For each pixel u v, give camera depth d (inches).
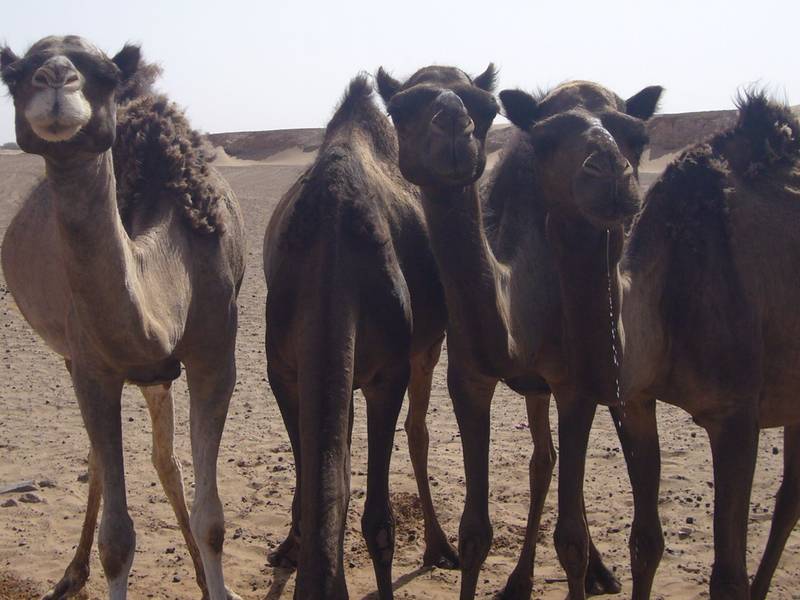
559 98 208.7
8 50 198.1
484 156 216.7
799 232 230.4
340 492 192.9
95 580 266.5
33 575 265.9
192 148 246.8
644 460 228.7
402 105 209.5
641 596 226.8
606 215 184.7
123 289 194.9
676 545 276.1
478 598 253.6
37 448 369.7
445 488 323.3
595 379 203.8
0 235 903.7
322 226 231.1
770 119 241.4
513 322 226.4
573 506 211.2
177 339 219.8
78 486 330.3
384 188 261.9
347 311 220.7
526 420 401.4
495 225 252.8
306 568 182.1
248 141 2440.9
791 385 230.7
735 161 238.2
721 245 220.8
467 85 217.0
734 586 205.9
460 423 228.5
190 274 231.1
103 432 211.0
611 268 197.0
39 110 171.9
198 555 257.6
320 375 209.9
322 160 251.6
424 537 289.9
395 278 237.3
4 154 2431.1
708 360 214.7
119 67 212.2
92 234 187.3
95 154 183.3
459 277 214.2
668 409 410.3
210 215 238.8
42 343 551.2
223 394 239.0
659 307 221.3
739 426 215.3
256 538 290.2
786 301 225.6
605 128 197.3
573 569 210.5
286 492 323.0
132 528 207.2
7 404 429.1
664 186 229.3
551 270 242.5
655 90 219.3
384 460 233.9
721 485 213.2
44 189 273.3
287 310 230.1
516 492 319.0
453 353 225.8
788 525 238.7
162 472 259.0
